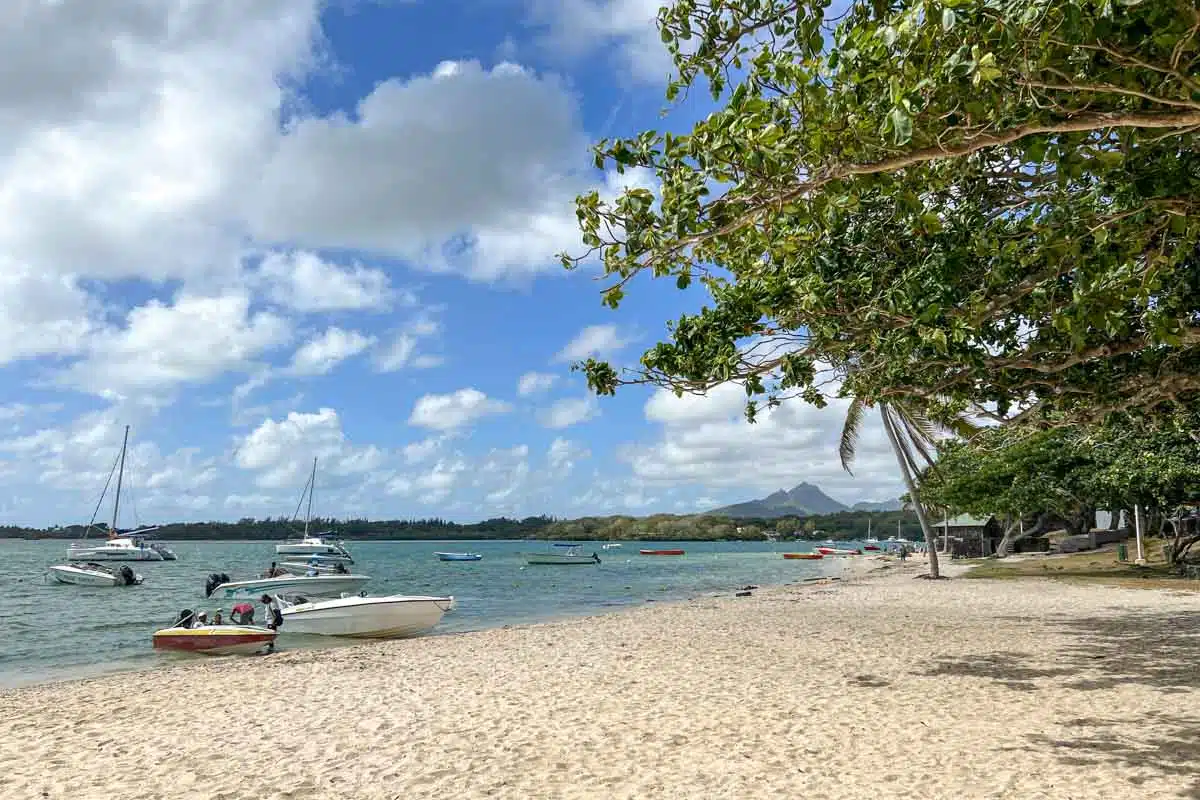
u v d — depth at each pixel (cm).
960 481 3659
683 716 898
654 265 634
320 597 3419
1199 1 434
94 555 7831
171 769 755
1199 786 592
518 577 5353
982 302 807
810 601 2470
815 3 530
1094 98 492
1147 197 619
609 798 626
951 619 1819
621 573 5947
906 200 619
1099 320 663
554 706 977
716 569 6600
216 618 1930
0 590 4062
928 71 504
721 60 641
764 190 554
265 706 1039
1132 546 4641
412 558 9712
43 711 1049
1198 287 808
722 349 959
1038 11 421
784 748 749
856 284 906
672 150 586
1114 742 724
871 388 1048
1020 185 839
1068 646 1338
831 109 514
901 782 634
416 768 729
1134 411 1103
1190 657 1185
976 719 835
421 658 1452
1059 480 3325
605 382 926
